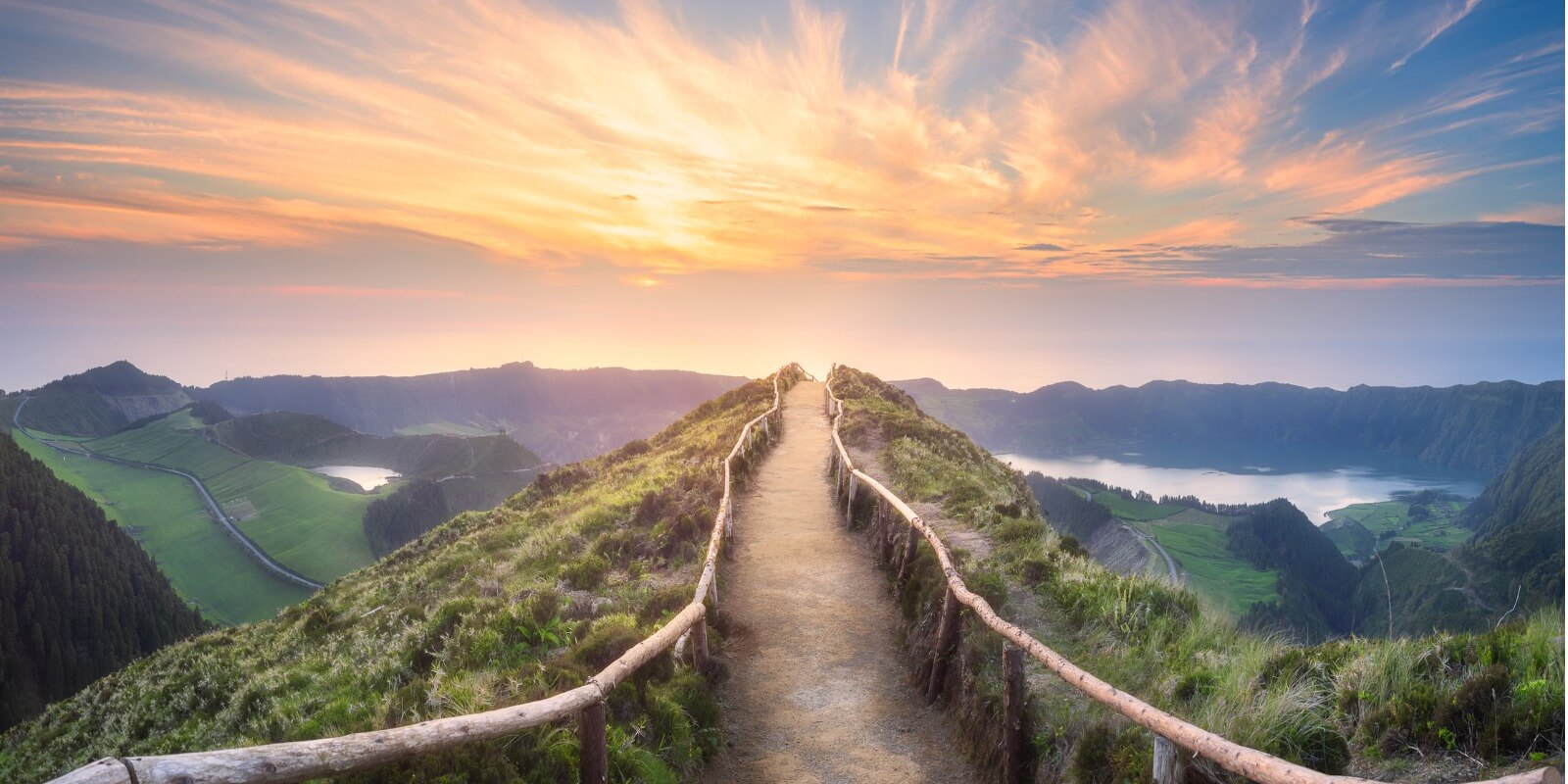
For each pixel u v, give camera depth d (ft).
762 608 43.34
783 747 28.73
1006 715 23.40
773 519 62.80
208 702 48.83
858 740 29.17
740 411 128.77
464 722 16.74
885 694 33.14
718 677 33.35
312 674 43.32
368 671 38.65
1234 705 19.89
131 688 61.57
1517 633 18.52
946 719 29.78
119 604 536.01
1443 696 17.51
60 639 484.74
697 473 71.77
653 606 38.50
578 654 28.96
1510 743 15.87
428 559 80.48
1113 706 19.54
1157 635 27.76
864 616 42.06
